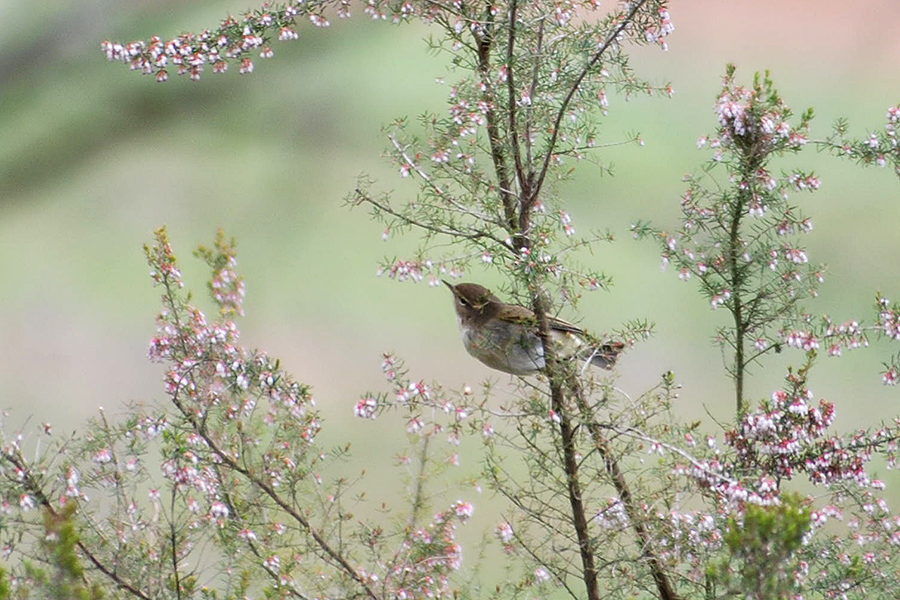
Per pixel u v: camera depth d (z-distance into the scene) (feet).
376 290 88.48
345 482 30.09
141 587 28.53
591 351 31.91
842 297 86.79
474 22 31.12
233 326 30.94
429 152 31.83
